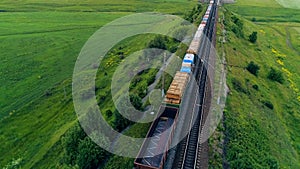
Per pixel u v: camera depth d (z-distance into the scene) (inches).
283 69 3216.0
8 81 2999.5
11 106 2588.6
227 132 1680.6
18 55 3548.2
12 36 4084.6
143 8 5693.9
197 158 1440.7
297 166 1692.9
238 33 3737.7
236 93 2164.1
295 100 2556.6
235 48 3107.8
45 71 3225.9
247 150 1565.0
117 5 5826.8
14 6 5378.9
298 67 3452.3
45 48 3774.6
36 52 3654.0
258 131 1813.5
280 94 2571.4
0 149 2071.9
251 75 2657.5
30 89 2871.6
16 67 3272.6
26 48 3754.9
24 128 2287.2
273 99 2417.6
